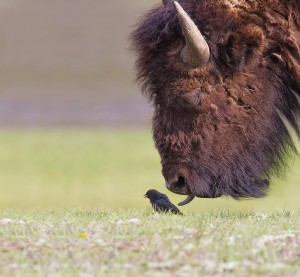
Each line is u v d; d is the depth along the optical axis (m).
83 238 38.69
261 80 45.84
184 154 44.94
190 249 36.38
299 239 38.19
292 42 46.00
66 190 133.12
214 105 44.78
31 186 138.50
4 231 40.28
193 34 43.75
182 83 44.66
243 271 33.44
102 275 33.09
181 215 46.31
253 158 45.94
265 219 44.41
